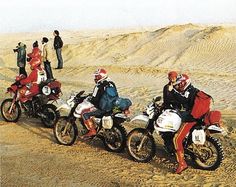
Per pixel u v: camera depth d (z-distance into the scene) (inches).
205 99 302.4
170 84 316.8
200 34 1267.2
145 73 858.1
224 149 355.9
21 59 711.7
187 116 307.9
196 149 307.3
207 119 300.5
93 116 350.0
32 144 374.3
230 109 504.1
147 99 581.3
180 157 306.0
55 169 314.5
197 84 716.7
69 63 1245.7
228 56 1059.3
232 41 1167.6
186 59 1078.4
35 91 430.9
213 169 308.8
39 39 1958.7
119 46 1334.9
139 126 433.1
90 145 370.3
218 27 1282.0
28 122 450.0
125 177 299.4
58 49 933.2
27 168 316.5
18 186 285.0
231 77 784.9
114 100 343.0
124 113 344.5
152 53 1212.5
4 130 419.5
